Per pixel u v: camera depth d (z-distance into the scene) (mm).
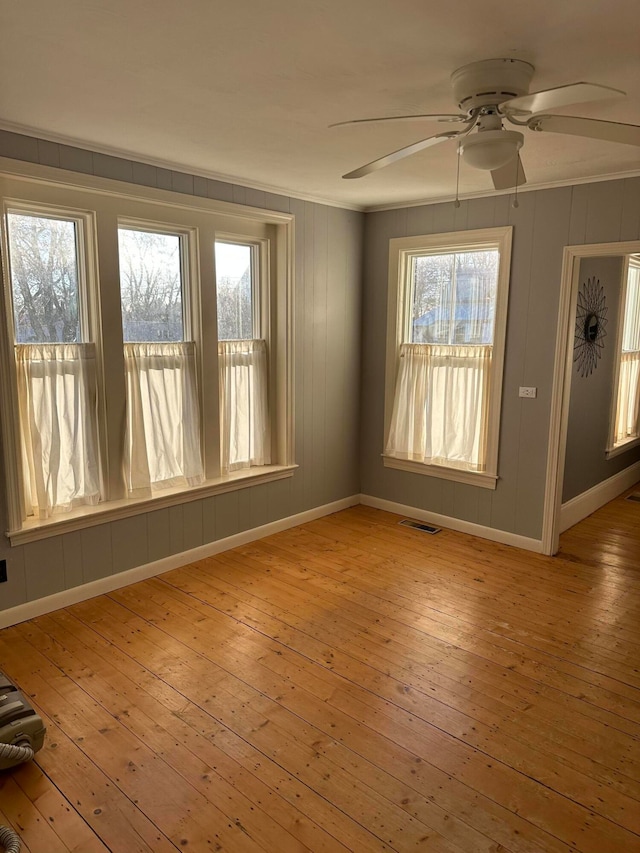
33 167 3146
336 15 1892
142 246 3898
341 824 2098
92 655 3127
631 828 2090
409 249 5008
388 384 5312
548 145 3266
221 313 4449
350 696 2811
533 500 4562
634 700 2797
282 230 4598
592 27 1962
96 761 2391
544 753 2447
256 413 4754
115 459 3811
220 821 2107
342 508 5555
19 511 3330
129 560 3930
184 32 2018
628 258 5695
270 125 2975
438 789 2256
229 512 4535
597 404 5461
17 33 2023
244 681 2920
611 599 3807
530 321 4402
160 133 3137
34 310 3418
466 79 2268
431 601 3764
